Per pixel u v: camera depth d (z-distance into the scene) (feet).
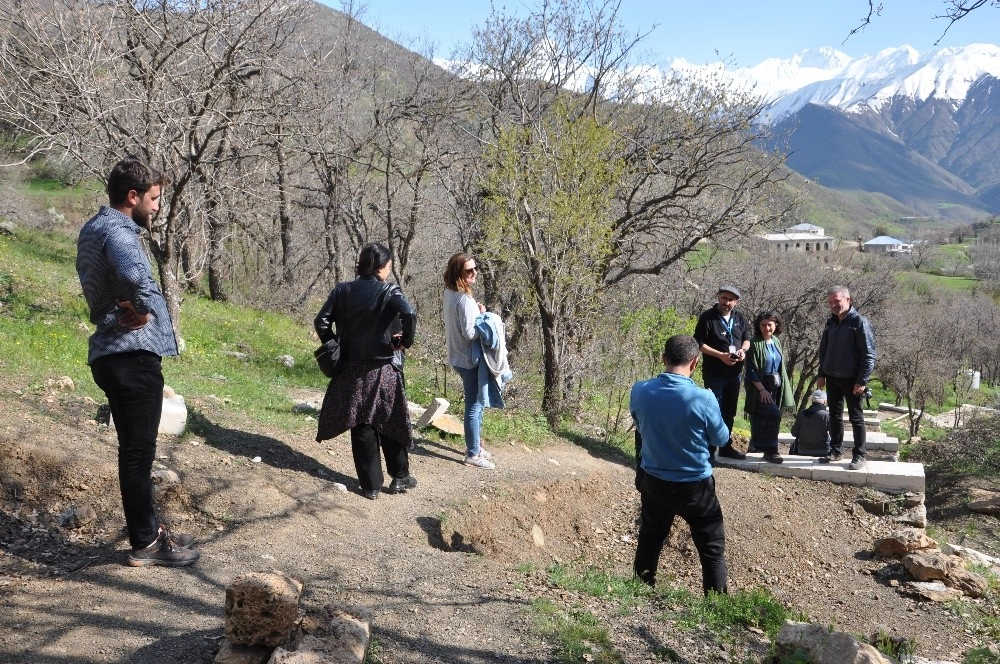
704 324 29.37
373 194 68.44
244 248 69.15
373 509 19.61
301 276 75.00
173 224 33.86
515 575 16.85
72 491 16.21
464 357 24.50
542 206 34.76
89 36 31.71
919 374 116.06
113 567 13.75
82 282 12.81
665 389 16.70
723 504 26.89
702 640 14.44
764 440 30.68
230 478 18.71
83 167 32.19
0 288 38.50
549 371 35.60
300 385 35.22
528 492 24.25
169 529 15.55
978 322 159.12
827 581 23.06
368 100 62.90
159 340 13.32
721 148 49.03
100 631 11.43
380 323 19.71
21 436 17.19
